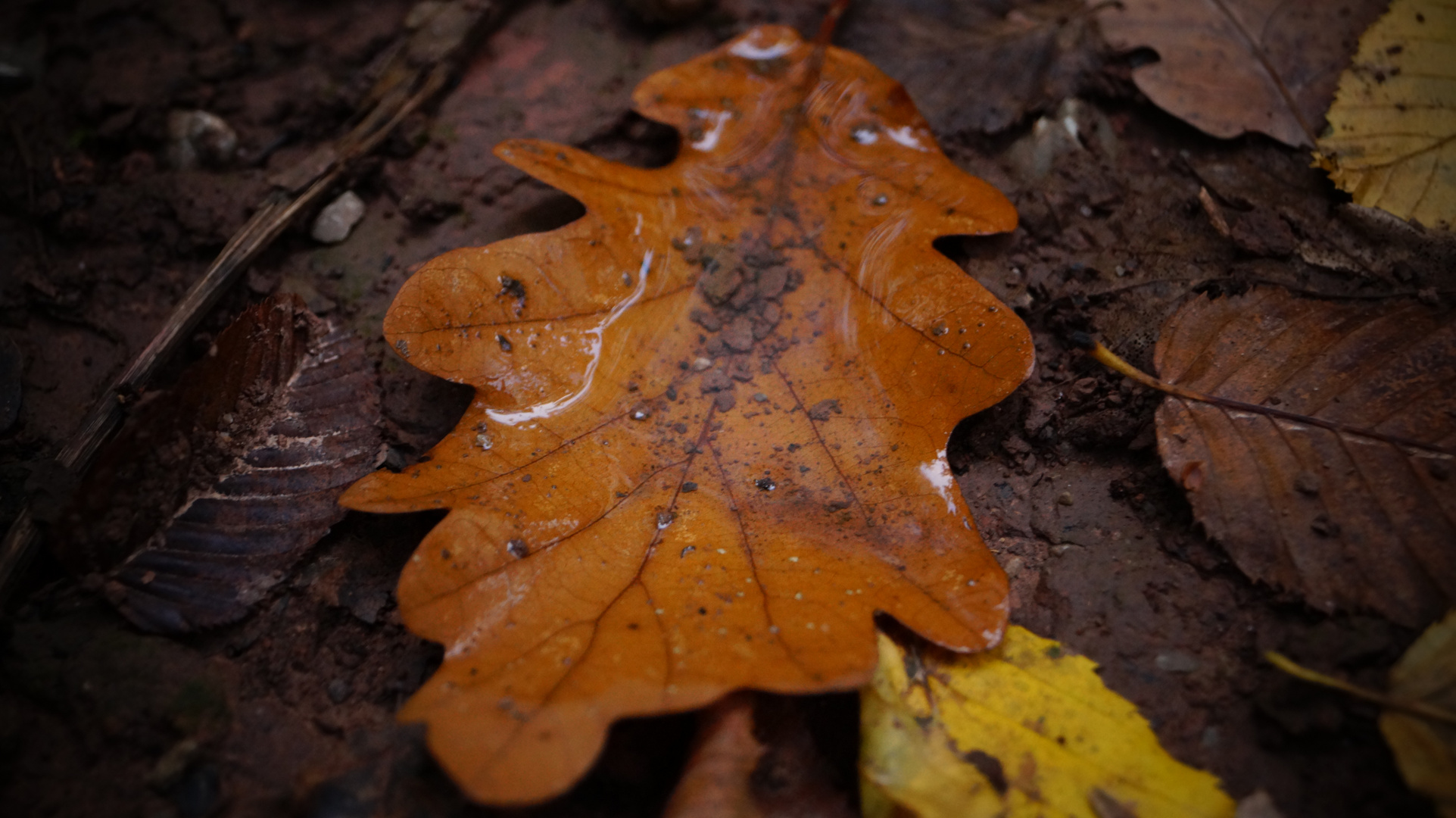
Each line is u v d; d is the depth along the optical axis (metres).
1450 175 0.27
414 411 0.27
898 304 0.26
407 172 0.30
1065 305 0.27
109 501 0.24
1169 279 0.27
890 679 0.23
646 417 0.25
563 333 0.25
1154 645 0.24
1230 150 0.29
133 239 0.29
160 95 0.31
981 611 0.23
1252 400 0.24
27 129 0.31
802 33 0.31
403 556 0.25
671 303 0.26
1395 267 0.26
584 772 0.21
